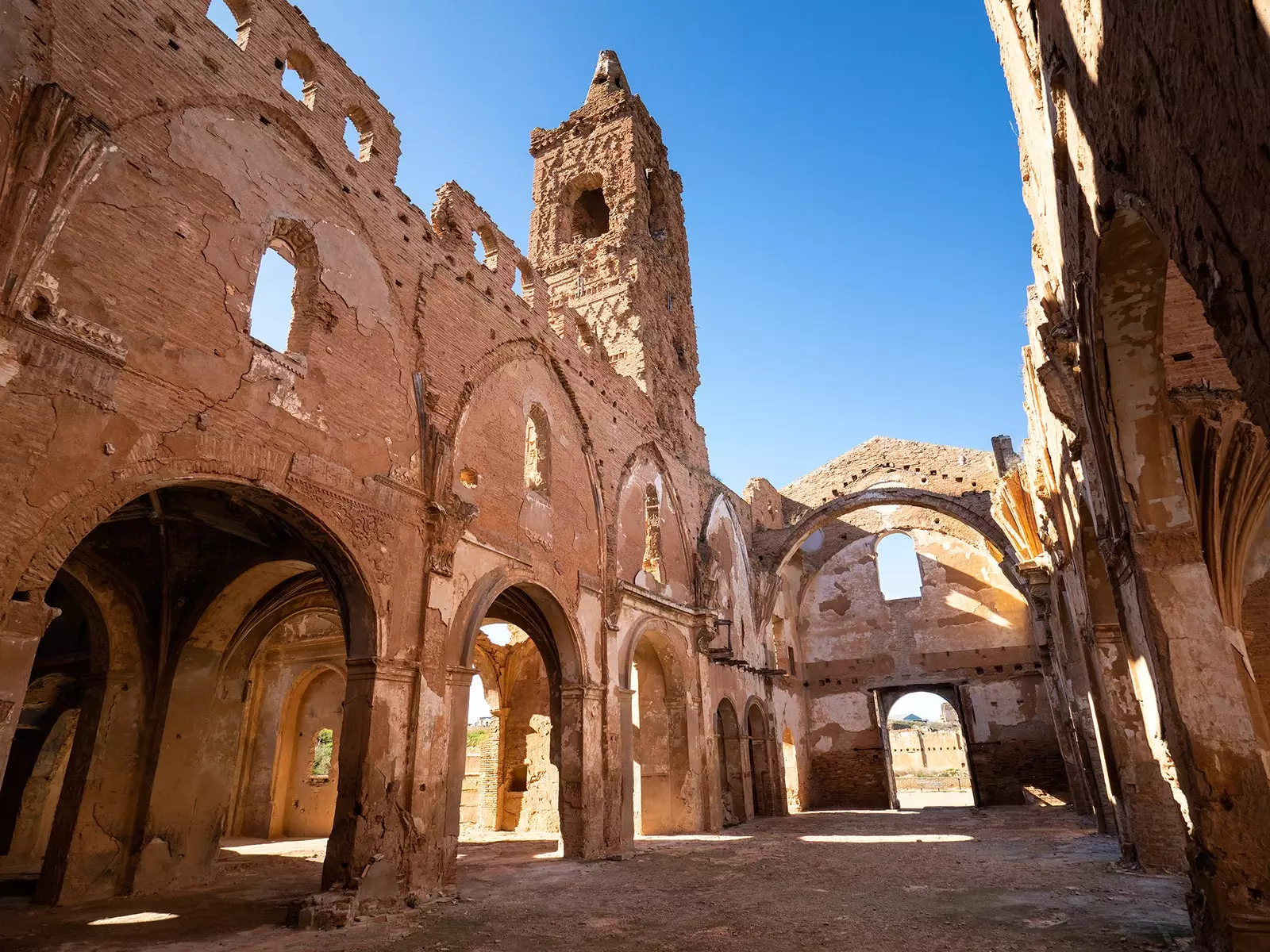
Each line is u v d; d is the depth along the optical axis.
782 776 26.69
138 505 10.38
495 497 13.70
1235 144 3.26
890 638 31.84
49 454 7.01
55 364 7.18
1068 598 16.25
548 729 22.94
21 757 16.80
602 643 16.36
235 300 9.21
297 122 10.78
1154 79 4.11
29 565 6.73
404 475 11.45
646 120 28.94
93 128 7.36
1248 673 8.51
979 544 31.56
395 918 9.30
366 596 10.38
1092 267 7.14
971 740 29.28
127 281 7.98
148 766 11.58
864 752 30.77
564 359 17.22
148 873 11.27
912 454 30.34
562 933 8.53
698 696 20.86
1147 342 7.55
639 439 20.42
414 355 12.27
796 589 33.72
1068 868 12.06
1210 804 7.02
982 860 13.39
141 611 11.99
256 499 9.48
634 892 11.08
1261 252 3.19
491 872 13.28
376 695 10.20
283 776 22.28
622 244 24.91
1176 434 8.67
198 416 8.45
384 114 12.81
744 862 14.04
